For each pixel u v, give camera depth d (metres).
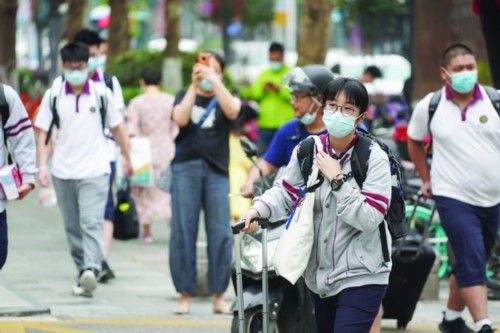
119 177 24.02
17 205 34.47
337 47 88.75
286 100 31.73
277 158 15.95
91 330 17.33
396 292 17.44
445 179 16.41
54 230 29.09
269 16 90.31
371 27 58.34
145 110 26.56
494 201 16.41
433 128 16.50
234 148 26.42
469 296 16.22
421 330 18.03
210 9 89.94
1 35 51.16
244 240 14.84
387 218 12.13
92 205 20.02
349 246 12.07
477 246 16.20
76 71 19.61
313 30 30.97
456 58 16.09
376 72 34.28
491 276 20.64
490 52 22.44
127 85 48.75
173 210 18.92
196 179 18.81
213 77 18.53
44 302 19.69
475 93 16.39
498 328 18.11
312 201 12.12
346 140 12.05
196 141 18.78
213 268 19.00
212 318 18.62
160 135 26.66
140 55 50.09
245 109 32.09
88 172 19.94
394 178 12.17
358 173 11.95
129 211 21.94
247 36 93.62
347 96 11.86
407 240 17.44
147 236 27.61
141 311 19.12
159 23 93.44
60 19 65.06
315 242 12.23
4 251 14.31
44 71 76.69
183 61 51.91
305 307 14.62
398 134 24.56
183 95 19.08
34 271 22.92
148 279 22.47
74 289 20.44
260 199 12.55
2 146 14.38
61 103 19.89
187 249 18.88
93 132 19.98
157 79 26.81
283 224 14.88
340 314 12.04
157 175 26.77
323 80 15.37
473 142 16.27
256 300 14.23
